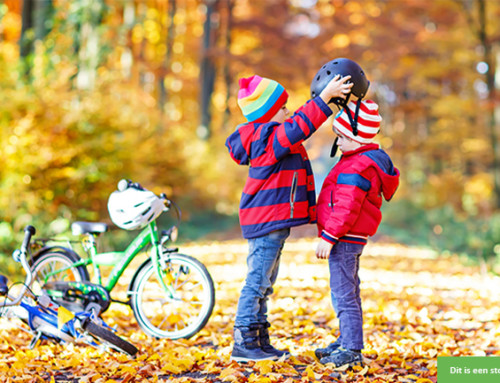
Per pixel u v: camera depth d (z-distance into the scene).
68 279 4.78
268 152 3.62
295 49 29.61
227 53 25.88
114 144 10.95
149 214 4.36
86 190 10.38
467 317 5.49
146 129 14.52
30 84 10.25
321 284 7.49
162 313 5.30
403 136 24.16
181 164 16.53
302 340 4.51
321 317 5.40
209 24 26.30
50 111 9.95
